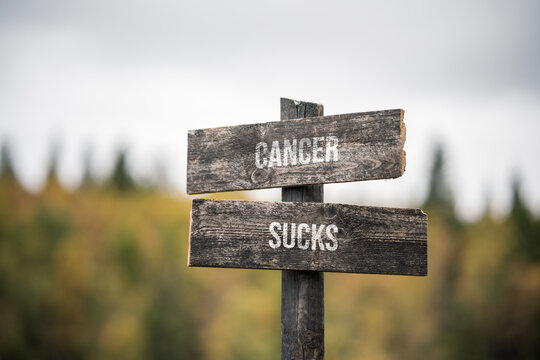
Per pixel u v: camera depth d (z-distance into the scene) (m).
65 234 46.25
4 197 56.34
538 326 42.41
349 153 3.70
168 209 55.47
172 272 41.75
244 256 3.63
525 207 51.88
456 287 45.81
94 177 71.31
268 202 3.67
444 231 54.91
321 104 3.99
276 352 33.31
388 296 40.75
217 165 3.88
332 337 35.88
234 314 35.31
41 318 39.91
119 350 38.28
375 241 3.75
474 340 42.41
